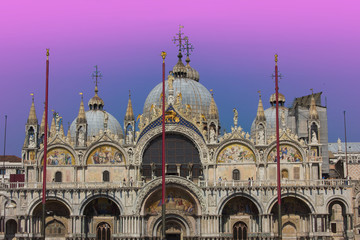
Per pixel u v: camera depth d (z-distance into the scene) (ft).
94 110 461.37
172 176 343.46
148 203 350.43
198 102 420.36
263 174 354.33
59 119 387.96
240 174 355.97
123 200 345.72
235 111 363.35
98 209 356.38
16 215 345.72
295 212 352.49
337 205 380.58
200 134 359.05
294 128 418.31
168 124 359.87
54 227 355.15
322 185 343.26
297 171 355.36
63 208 356.18
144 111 433.89
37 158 360.69
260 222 342.44
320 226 340.59
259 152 356.59
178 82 426.10
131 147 360.28
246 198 351.87
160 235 350.23
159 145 363.56
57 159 360.89
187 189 344.49
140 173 358.23
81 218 345.92
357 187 377.09
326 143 414.62
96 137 361.71
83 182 351.25
